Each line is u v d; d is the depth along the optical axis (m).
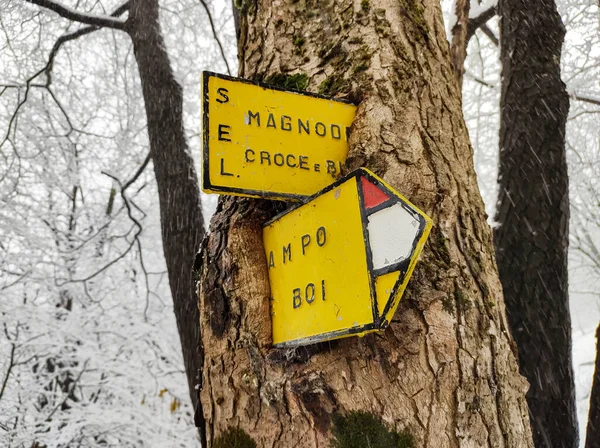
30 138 6.14
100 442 5.33
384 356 1.12
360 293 0.99
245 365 1.24
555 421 2.62
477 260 1.29
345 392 1.12
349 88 1.39
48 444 4.77
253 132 1.21
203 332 1.35
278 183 1.21
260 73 1.57
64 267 5.92
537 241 2.76
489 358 1.18
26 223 6.07
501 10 3.32
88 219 6.62
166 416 4.91
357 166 1.29
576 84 5.34
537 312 2.69
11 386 5.16
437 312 1.15
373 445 1.06
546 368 2.64
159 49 3.87
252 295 1.26
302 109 1.29
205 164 1.14
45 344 5.13
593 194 6.75
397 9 1.49
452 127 1.45
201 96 1.17
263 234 1.31
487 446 1.11
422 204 1.27
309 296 1.12
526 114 2.97
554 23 3.16
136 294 6.34
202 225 3.38
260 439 1.18
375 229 0.98
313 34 1.52
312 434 1.12
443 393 1.10
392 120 1.34
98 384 5.14
